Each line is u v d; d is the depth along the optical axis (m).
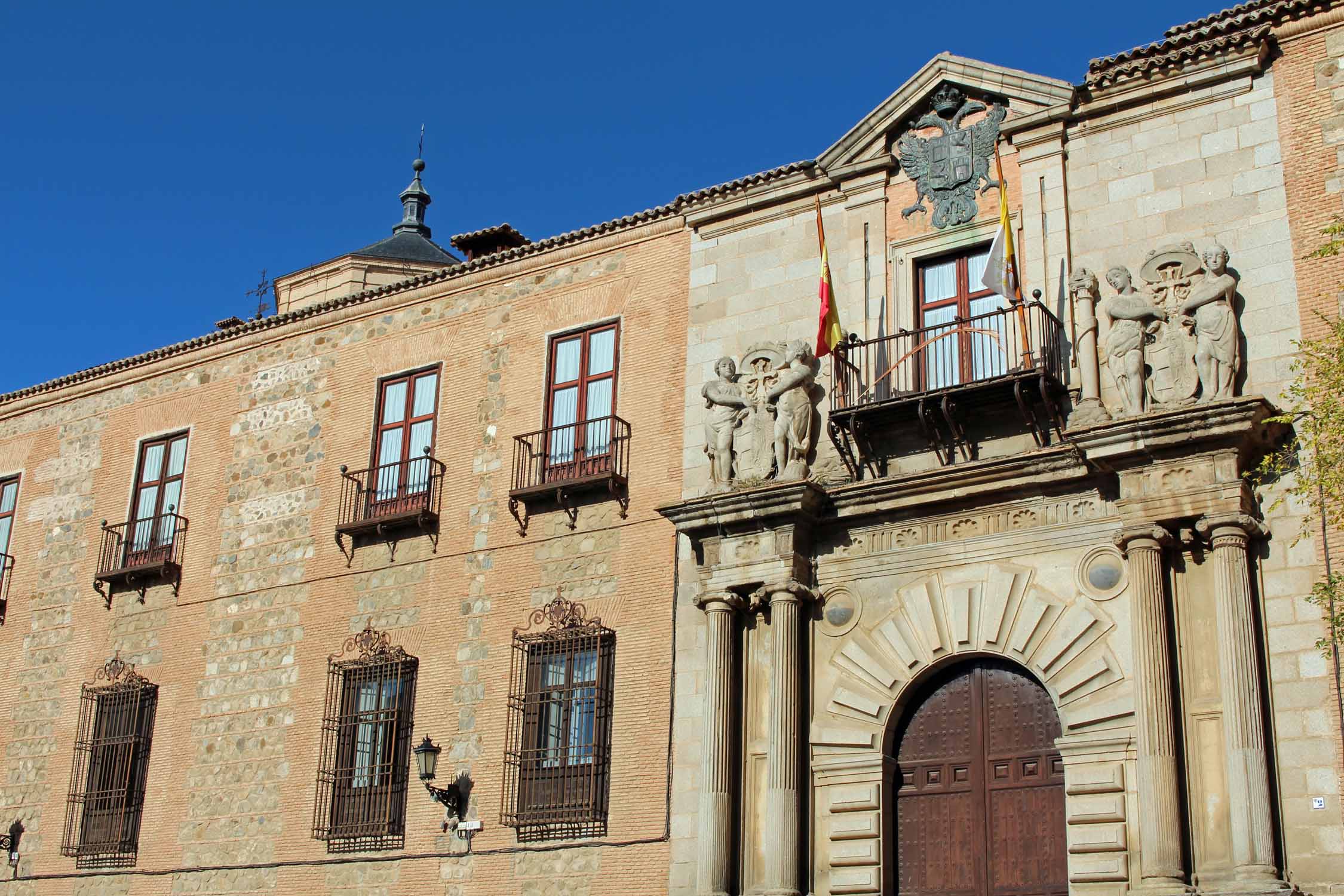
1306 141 19.09
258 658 25.36
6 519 29.88
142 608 27.14
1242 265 18.95
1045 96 20.83
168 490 27.88
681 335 23.03
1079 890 17.64
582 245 24.55
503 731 22.38
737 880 19.64
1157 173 19.94
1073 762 18.12
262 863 23.91
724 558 20.77
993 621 19.16
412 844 22.61
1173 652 17.67
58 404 30.16
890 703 19.58
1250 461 17.97
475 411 24.67
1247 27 19.88
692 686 21.03
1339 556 17.30
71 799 26.34
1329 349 17.09
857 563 20.34
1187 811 17.12
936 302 21.16
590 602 22.36
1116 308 19.02
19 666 28.31
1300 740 16.91
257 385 27.45
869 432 20.47
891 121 21.95
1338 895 16.22
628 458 22.81
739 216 23.16
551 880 21.22
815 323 21.97
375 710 23.80
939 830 19.14
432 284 25.98
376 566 24.67
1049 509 19.20
